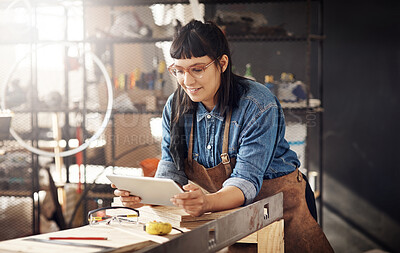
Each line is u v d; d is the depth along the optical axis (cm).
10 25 387
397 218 414
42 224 388
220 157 176
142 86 383
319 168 390
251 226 137
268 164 167
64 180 405
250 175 158
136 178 137
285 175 184
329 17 413
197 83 161
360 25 411
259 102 166
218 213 140
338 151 420
